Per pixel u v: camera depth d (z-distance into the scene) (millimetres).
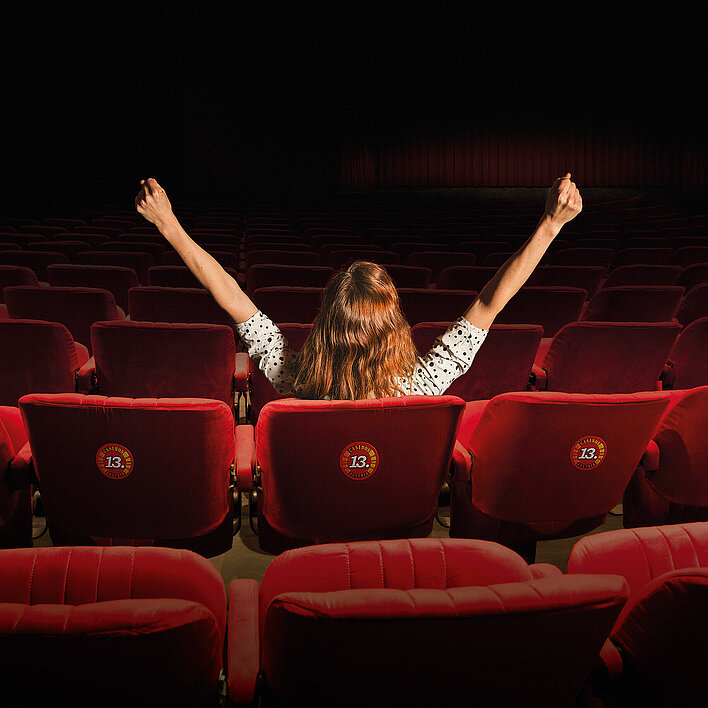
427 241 8039
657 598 1062
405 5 16594
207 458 1826
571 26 16766
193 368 2928
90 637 886
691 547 1378
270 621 966
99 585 1233
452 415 1793
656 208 12430
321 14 16422
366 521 1959
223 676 1189
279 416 1726
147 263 5398
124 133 16656
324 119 17172
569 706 1112
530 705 1062
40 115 16141
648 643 1108
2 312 4117
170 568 1251
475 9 16688
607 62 16984
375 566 1300
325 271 4914
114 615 896
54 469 1830
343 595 935
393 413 1740
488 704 1036
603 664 1159
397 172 17797
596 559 1360
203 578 1266
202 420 1743
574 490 2045
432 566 1309
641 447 2012
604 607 957
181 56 16484
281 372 1901
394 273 4875
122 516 1911
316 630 928
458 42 16875
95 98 16375
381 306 1741
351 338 1743
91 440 1769
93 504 1888
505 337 2994
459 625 926
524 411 1872
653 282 5176
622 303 3932
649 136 17703
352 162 17594
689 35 16469
